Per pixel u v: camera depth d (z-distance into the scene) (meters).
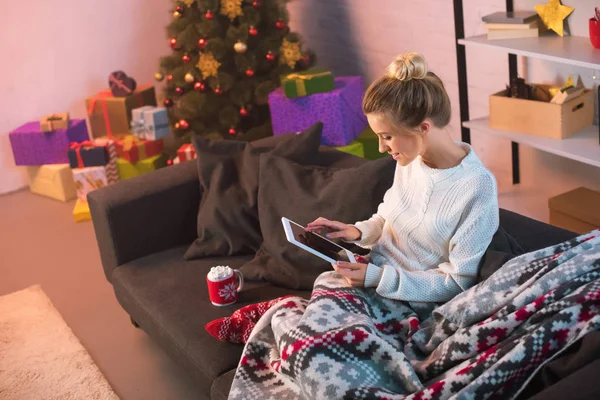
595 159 2.64
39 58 4.32
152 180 2.66
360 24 4.13
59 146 4.14
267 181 2.48
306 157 2.58
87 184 3.97
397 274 1.88
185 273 2.47
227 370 2.01
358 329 1.71
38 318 2.97
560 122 2.83
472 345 1.63
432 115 1.75
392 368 1.69
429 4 3.62
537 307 1.58
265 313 1.96
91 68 4.50
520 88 2.98
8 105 4.30
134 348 2.75
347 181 2.28
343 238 2.11
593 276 1.59
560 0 2.87
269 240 2.39
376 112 1.75
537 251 1.77
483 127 3.09
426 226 1.89
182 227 2.70
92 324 2.93
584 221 2.88
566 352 1.48
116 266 2.60
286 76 3.73
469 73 3.53
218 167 2.64
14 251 3.62
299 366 1.70
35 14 4.24
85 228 3.81
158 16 4.65
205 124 4.17
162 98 4.27
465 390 1.49
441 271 1.88
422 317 1.90
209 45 3.82
